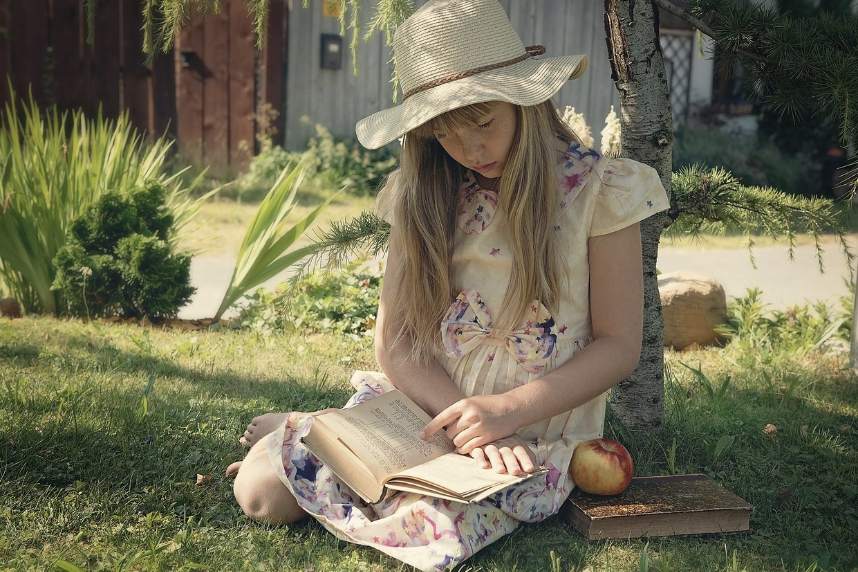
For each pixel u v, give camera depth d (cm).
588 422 236
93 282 496
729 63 273
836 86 243
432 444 216
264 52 1033
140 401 298
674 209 289
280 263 515
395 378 234
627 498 225
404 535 203
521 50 217
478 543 202
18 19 955
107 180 554
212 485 245
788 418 318
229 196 949
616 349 222
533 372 223
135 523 222
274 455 215
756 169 1130
